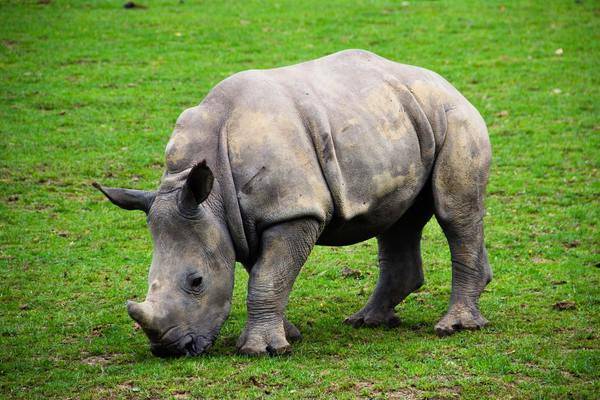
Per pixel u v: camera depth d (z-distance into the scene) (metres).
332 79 12.26
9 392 10.89
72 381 11.12
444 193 12.67
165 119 24.12
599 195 19.89
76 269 15.94
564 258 16.53
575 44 30.22
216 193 11.36
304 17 33.47
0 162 21.17
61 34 30.84
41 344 12.55
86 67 27.91
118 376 11.12
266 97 11.61
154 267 11.18
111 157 21.75
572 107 25.11
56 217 18.58
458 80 27.09
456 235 12.87
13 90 25.83
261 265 11.42
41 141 22.44
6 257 16.42
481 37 31.06
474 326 12.84
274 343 11.57
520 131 23.59
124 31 31.48
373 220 12.27
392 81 12.52
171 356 11.42
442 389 10.76
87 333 13.09
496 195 20.00
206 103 11.80
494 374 11.15
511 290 14.84
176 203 11.19
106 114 24.36
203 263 11.20
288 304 14.52
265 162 11.27
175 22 32.66
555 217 18.69
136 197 11.41
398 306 14.45
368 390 10.69
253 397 10.45
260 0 36.00
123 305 14.33
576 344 12.20
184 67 28.03
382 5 35.19
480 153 12.84
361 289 15.18
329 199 11.56
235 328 13.16
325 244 12.60
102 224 18.31
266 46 29.98
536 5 34.94
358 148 11.82
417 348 12.11
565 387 10.70
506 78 27.28
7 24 31.78
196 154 11.50
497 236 17.75
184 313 11.14
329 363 11.49
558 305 13.95
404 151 12.23
